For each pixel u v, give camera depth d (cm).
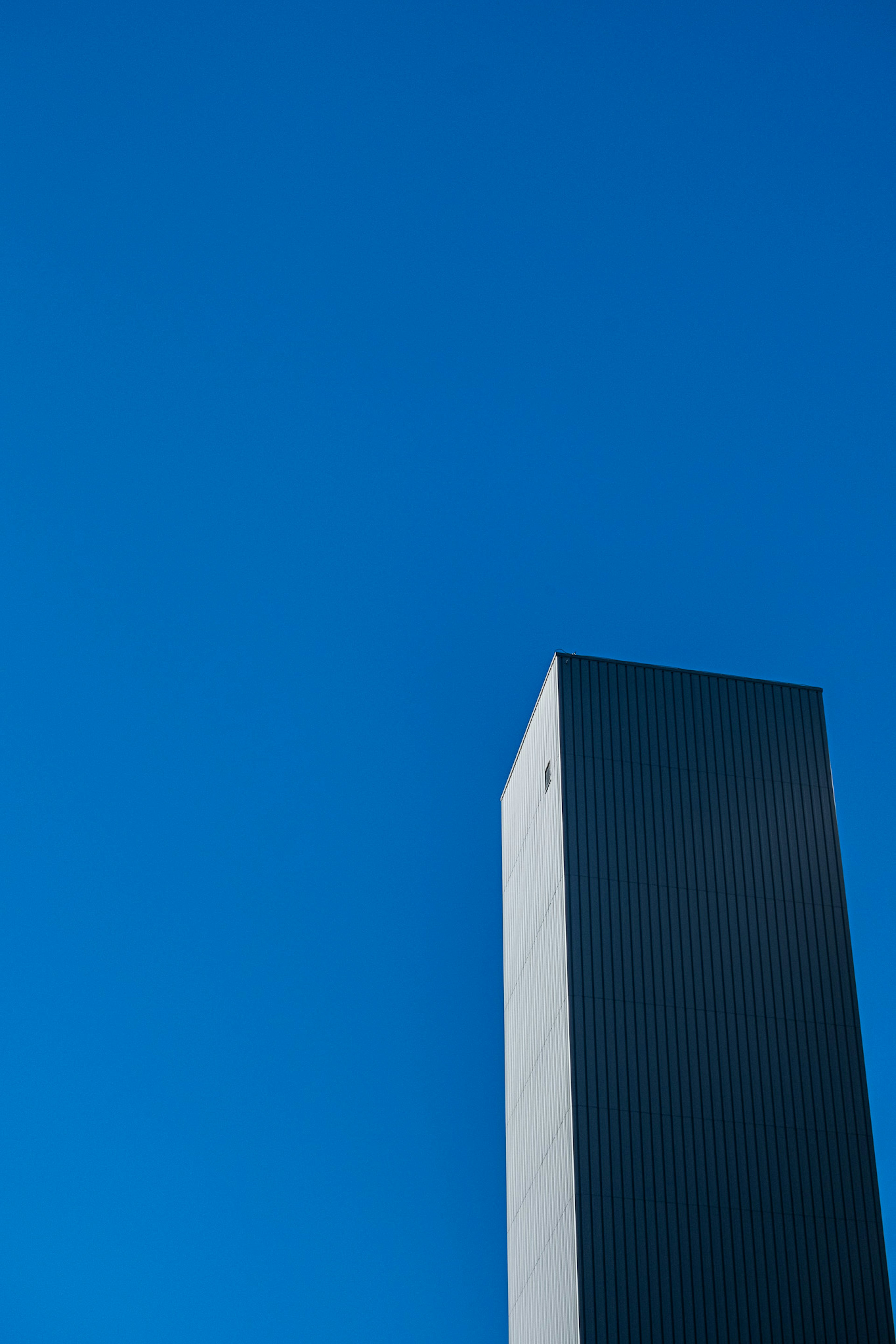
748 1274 7731
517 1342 8725
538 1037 8981
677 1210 7862
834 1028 8488
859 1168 8088
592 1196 7850
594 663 9562
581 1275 7638
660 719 9394
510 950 10000
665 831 9000
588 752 9212
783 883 8925
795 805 9219
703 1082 8244
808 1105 8238
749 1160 8044
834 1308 7681
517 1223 9056
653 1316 7562
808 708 9600
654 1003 8450
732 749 9356
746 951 8675
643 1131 8062
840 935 8800
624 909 8719
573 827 8944
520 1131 9244
